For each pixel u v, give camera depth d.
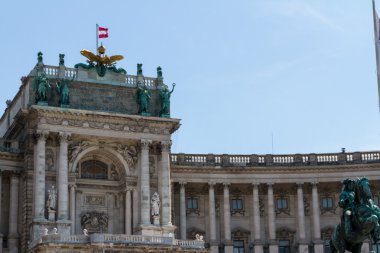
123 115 93.94
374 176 103.62
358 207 47.44
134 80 99.00
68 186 92.44
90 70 96.81
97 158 96.75
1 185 94.12
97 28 98.88
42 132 90.56
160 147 97.00
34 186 90.00
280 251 104.81
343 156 105.38
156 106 98.75
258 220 102.69
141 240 84.88
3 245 92.69
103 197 96.88
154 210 93.88
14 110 103.00
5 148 94.56
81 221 94.69
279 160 105.88
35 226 87.50
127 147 96.12
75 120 92.75
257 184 103.81
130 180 95.38
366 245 101.38
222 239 103.38
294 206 106.25
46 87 92.06
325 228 105.06
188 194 104.75
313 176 104.38
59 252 81.25
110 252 82.62
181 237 100.19
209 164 103.81
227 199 102.94
